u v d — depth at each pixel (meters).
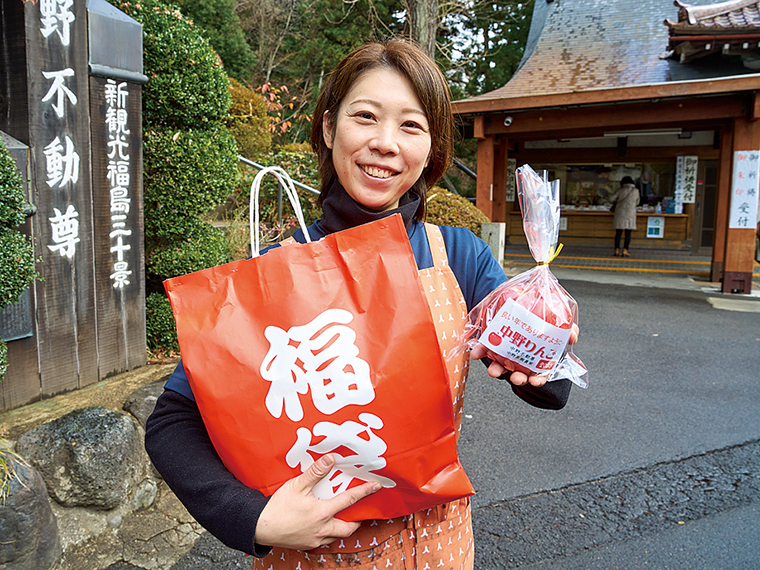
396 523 0.91
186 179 3.44
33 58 2.57
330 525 0.79
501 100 7.36
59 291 2.80
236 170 3.90
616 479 2.69
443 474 0.84
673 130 9.09
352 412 0.77
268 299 0.80
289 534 0.75
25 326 2.65
